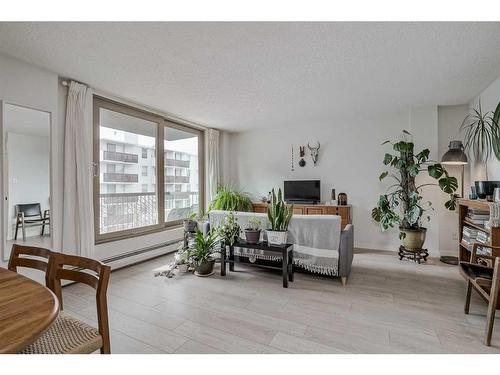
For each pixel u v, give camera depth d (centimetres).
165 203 453
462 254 314
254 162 575
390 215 387
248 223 329
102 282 118
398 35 210
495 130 295
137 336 189
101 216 349
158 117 430
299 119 483
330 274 289
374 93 346
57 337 113
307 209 472
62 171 290
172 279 306
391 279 305
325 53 239
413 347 175
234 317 216
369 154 466
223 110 420
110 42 219
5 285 109
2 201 239
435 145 405
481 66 266
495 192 254
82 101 303
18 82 249
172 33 206
